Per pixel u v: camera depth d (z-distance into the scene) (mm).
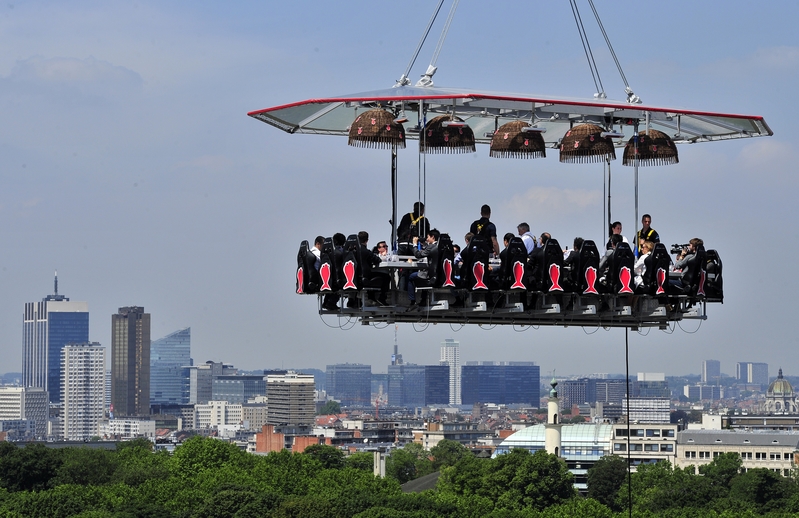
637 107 43969
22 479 178500
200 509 140125
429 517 135625
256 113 43906
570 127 48094
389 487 164625
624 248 42344
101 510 137500
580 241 43625
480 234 43625
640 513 156750
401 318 42531
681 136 50219
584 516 152000
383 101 41969
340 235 41125
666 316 45938
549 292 41438
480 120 49969
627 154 47625
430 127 44875
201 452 179375
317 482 161875
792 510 192375
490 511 160250
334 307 42844
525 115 45625
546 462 195375
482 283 40250
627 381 47094
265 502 140375
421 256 41250
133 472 175125
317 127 47844
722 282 45500
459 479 199875
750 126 47500
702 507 188000
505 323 44219
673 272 44406
